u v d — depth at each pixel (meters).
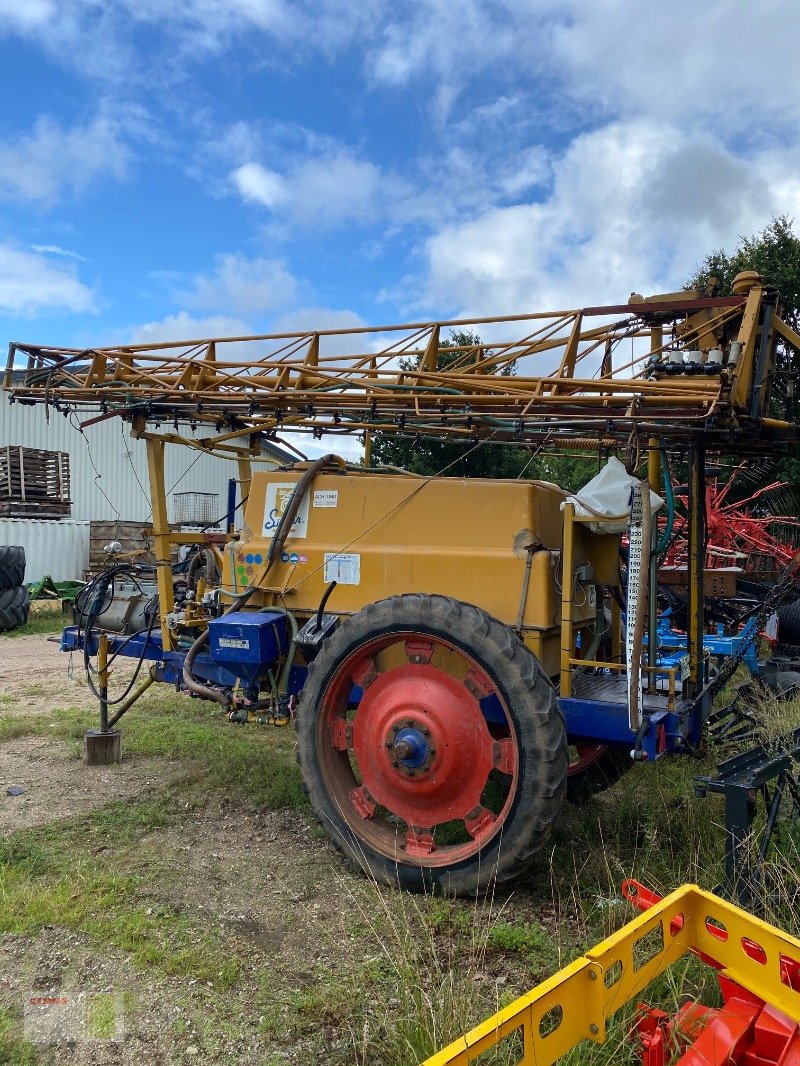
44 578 16.58
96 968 3.16
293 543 4.68
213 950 3.30
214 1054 2.66
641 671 3.87
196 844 4.48
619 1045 2.33
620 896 3.59
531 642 4.05
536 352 4.40
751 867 3.01
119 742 6.00
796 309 15.84
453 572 4.23
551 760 3.58
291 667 4.71
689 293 4.23
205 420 5.16
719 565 11.30
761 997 2.21
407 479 4.44
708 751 5.56
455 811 3.91
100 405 5.32
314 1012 2.88
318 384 4.49
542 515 4.25
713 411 3.53
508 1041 2.53
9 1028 2.75
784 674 7.12
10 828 4.63
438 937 3.46
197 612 5.46
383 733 4.02
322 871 4.14
